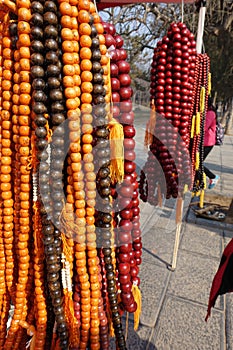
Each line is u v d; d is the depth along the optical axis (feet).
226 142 31.81
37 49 2.31
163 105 6.19
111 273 2.89
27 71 2.39
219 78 29.32
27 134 2.54
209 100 11.96
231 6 20.48
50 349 3.14
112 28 2.82
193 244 9.21
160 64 6.08
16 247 2.99
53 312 3.01
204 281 7.37
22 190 2.67
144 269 7.76
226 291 4.33
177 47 5.85
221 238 9.73
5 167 2.79
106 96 2.57
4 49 2.52
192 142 7.02
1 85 2.61
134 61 22.47
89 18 2.35
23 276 2.95
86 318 2.88
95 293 2.87
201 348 5.44
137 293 3.23
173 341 5.58
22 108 2.46
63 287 2.74
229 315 6.25
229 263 4.22
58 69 2.33
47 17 2.24
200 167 8.12
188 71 6.05
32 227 2.87
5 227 2.94
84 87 2.43
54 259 2.65
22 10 2.28
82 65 2.39
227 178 17.28
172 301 6.63
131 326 5.90
